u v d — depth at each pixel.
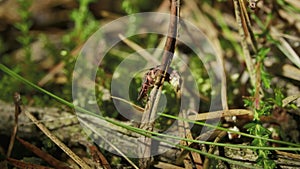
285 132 0.42
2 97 0.44
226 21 0.47
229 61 0.46
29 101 0.44
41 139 0.42
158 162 0.41
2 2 0.49
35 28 0.49
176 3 0.40
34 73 0.46
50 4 0.50
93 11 0.49
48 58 0.47
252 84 0.43
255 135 0.40
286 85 0.44
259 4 0.46
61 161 0.41
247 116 0.42
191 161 0.40
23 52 0.47
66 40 0.47
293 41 0.45
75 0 0.50
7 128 0.42
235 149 0.41
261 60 0.43
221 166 0.40
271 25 0.46
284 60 0.45
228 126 0.42
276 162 0.40
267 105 0.41
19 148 0.42
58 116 0.42
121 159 0.41
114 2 0.50
